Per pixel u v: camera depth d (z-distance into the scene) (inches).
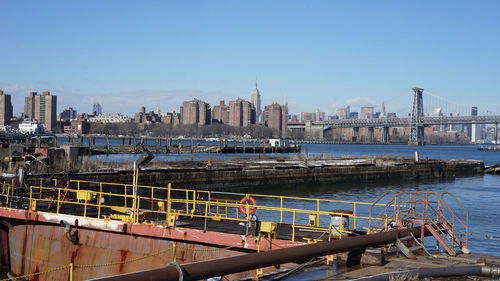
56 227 725.9
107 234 686.5
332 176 2615.7
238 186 2170.3
